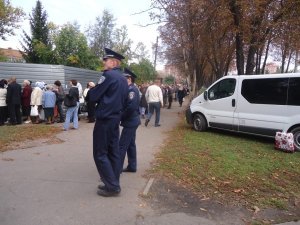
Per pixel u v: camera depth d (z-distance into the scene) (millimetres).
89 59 32062
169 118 18016
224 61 25484
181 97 29016
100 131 4977
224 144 9758
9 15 35406
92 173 6355
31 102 14375
